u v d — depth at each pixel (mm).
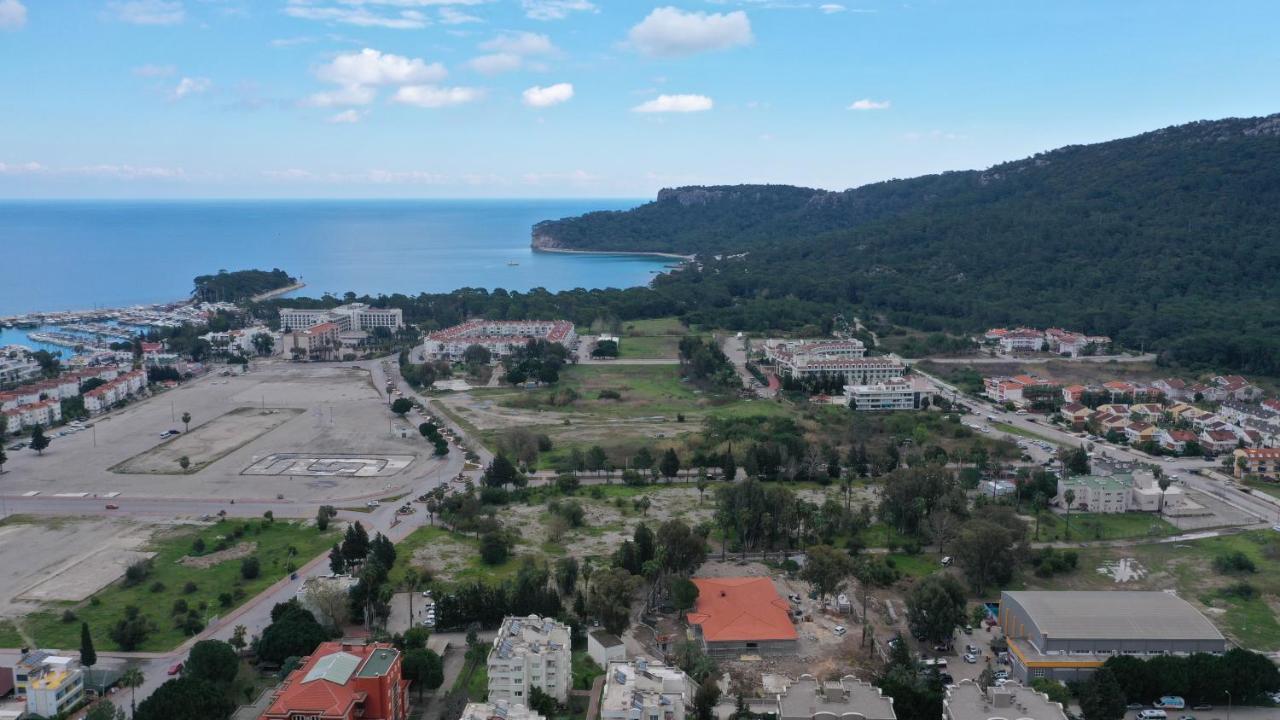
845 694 184750
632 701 186375
